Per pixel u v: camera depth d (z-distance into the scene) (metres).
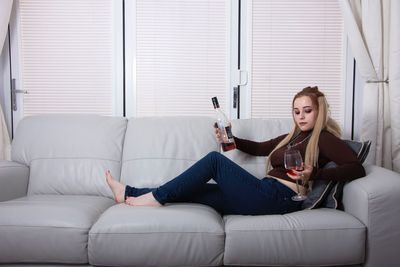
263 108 2.55
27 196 1.94
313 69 2.53
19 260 1.47
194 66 2.54
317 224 1.45
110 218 1.48
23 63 2.56
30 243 1.45
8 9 2.40
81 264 1.48
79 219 1.50
